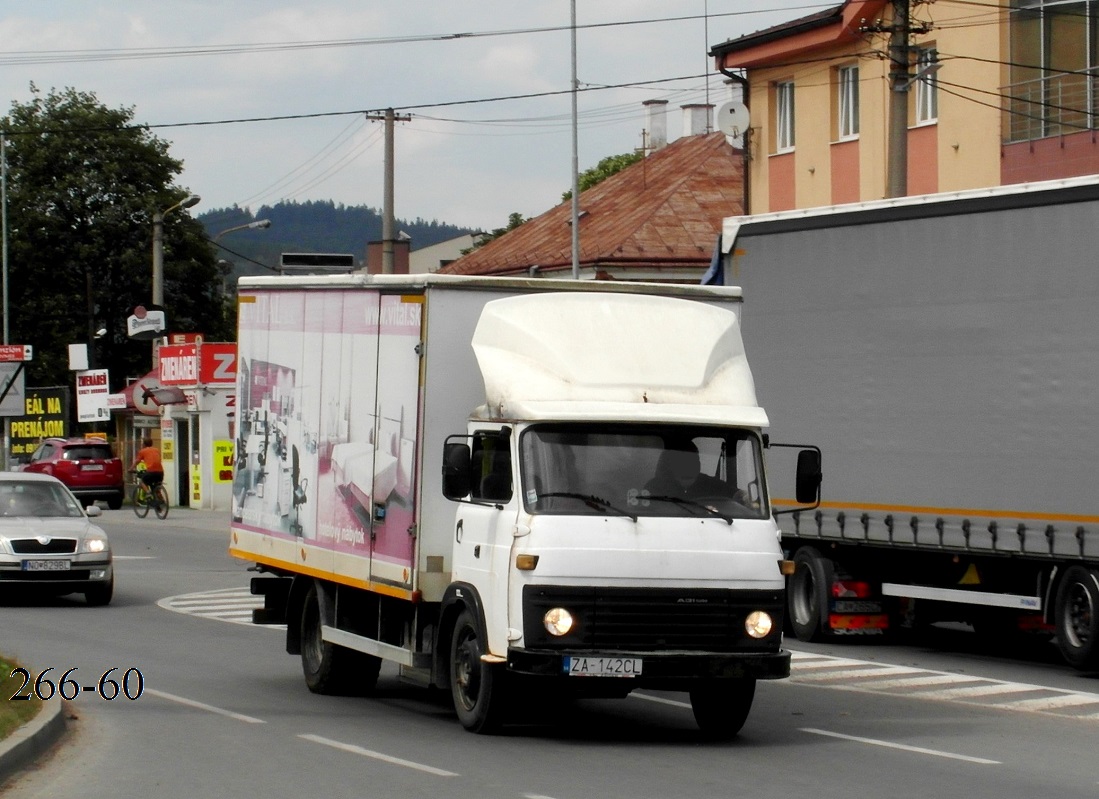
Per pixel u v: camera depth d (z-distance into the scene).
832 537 30.39
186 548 57.62
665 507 18.70
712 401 19.42
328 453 22.78
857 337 29.75
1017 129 49.44
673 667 18.05
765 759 18.06
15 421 101.56
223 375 80.44
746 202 63.00
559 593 18.00
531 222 91.88
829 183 58.09
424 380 19.97
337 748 18.47
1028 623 29.41
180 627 33.34
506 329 19.64
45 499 39.06
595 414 18.77
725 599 18.42
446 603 19.78
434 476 20.00
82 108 124.25
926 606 31.27
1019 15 49.38
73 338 120.44
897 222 28.88
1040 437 26.05
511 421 18.84
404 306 20.58
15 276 120.81
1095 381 25.14
